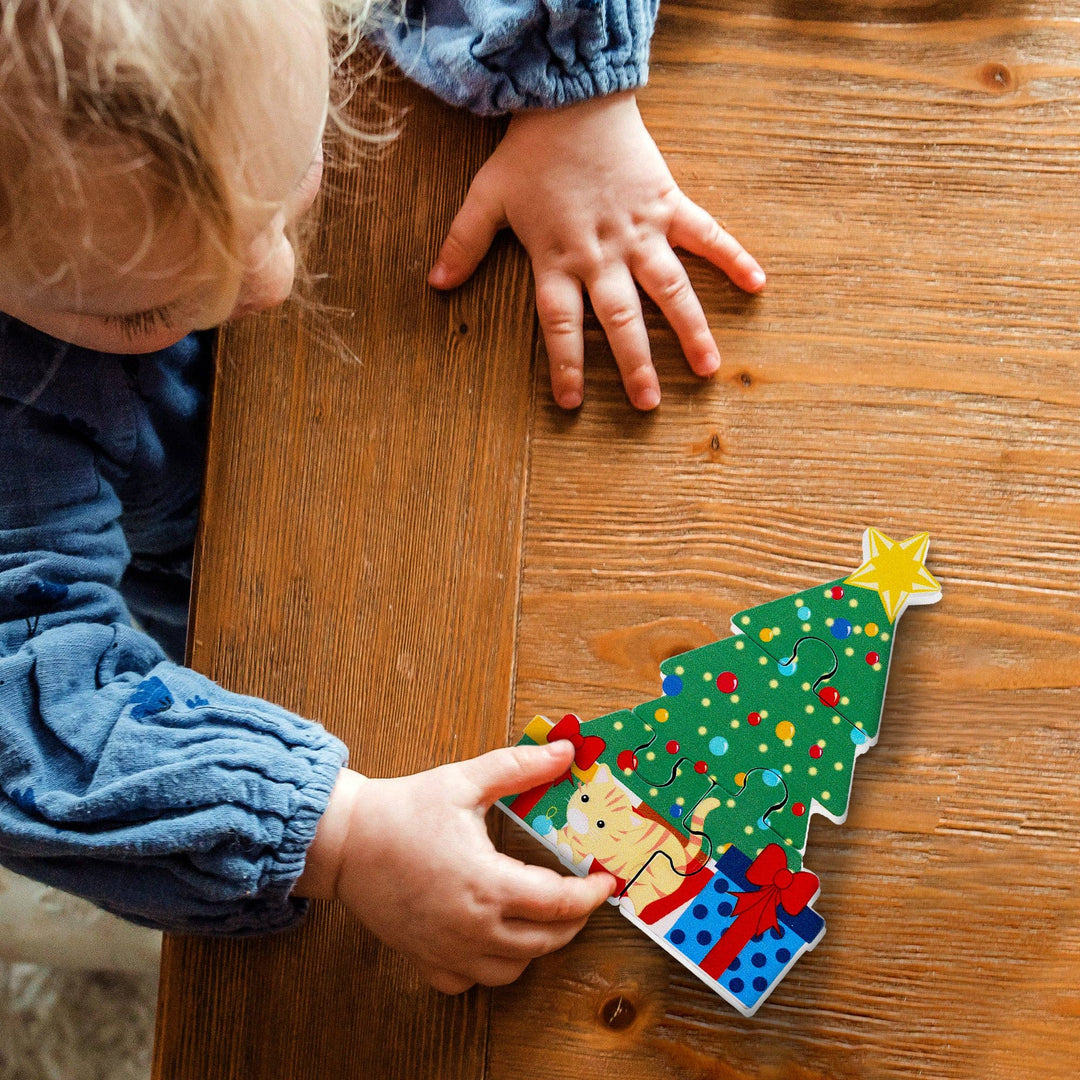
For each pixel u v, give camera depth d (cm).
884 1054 66
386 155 69
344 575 69
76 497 68
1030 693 67
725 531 68
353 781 66
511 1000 67
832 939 66
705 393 69
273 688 68
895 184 69
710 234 68
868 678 66
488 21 66
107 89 55
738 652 67
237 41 56
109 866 64
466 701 68
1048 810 66
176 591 80
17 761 63
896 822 67
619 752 67
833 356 69
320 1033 67
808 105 69
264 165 58
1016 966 66
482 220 69
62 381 68
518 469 69
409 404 69
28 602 65
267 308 67
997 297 68
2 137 56
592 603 68
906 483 68
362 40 69
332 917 67
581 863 66
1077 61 69
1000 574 67
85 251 58
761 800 66
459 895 65
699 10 69
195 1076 67
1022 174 68
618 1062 66
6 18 55
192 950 67
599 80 67
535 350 69
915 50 69
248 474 69
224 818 63
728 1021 66
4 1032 86
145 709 64
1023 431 68
